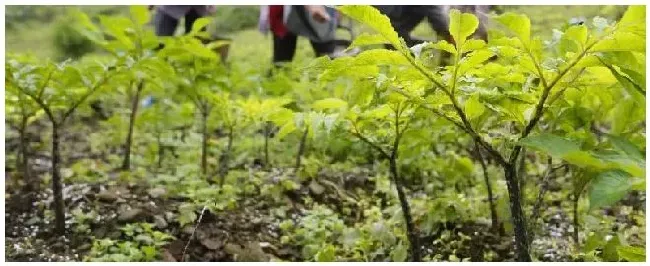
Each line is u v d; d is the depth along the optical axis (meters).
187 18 4.40
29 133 4.43
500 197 2.65
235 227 2.65
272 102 2.76
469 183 3.13
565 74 1.40
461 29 1.29
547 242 2.45
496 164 3.28
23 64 2.75
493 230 2.51
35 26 7.11
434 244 2.49
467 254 2.42
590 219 2.30
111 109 4.84
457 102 1.44
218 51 4.26
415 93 1.53
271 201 2.94
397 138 1.92
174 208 2.75
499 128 2.16
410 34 3.52
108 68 2.28
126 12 6.93
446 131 2.53
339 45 4.62
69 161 3.79
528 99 1.47
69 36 6.56
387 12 3.34
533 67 1.37
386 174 3.30
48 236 2.52
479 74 1.49
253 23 7.04
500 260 2.35
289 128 1.79
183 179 3.17
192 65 2.94
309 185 3.06
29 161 3.75
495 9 4.48
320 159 3.58
